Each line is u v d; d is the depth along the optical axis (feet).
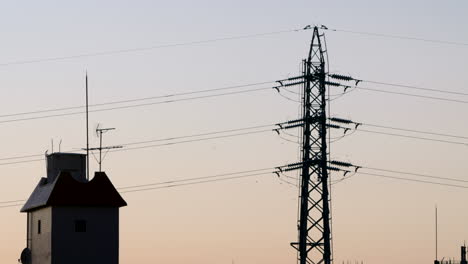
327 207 314.14
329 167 317.63
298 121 320.29
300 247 312.50
